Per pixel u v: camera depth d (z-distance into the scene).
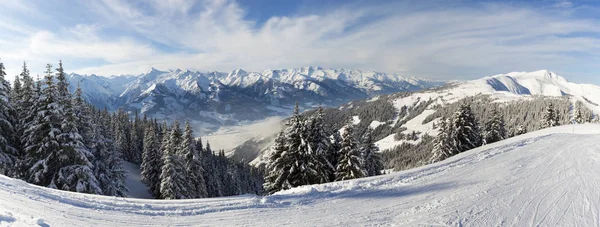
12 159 22.14
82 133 25.61
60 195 9.84
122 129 64.31
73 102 22.95
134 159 64.88
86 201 9.41
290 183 25.64
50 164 21.56
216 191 49.81
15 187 9.95
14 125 23.06
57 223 7.01
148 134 44.88
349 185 13.34
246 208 9.60
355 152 27.55
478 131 40.88
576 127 41.75
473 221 8.23
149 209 9.16
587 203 9.34
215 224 8.05
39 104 21.44
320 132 26.08
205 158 54.84
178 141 38.97
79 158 22.31
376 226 8.04
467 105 38.53
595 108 140.62
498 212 8.89
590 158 16.59
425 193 11.45
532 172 14.10
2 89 22.19
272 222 8.32
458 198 10.45
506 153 20.98
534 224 7.94
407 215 8.90
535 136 31.73
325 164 26.39
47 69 21.39
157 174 40.72
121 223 7.68
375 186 13.17
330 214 9.09
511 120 137.00
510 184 12.11
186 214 8.83
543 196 10.27
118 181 30.58
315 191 12.31
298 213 9.19
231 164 78.31
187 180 35.62
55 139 21.31
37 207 7.98
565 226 7.76
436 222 8.22
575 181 11.94
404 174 15.70
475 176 14.05
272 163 26.06
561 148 21.22
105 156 28.59
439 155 38.81
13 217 6.76
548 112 56.72
